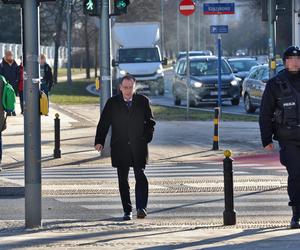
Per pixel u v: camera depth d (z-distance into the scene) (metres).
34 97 20.58
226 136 48.38
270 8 44.69
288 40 92.62
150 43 91.69
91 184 30.84
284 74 19.55
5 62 61.53
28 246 17.69
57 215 24.31
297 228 20.02
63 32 160.75
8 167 36.78
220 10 54.44
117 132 22.58
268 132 19.62
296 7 64.94
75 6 130.12
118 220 23.27
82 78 150.25
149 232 20.03
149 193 28.31
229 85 75.44
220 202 26.33
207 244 17.55
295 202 19.81
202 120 59.78
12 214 24.62
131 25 91.56
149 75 90.81
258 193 27.95
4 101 32.50
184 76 77.31
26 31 20.42
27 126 20.75
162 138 47.53
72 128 53.84
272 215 23.83
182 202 26.39
